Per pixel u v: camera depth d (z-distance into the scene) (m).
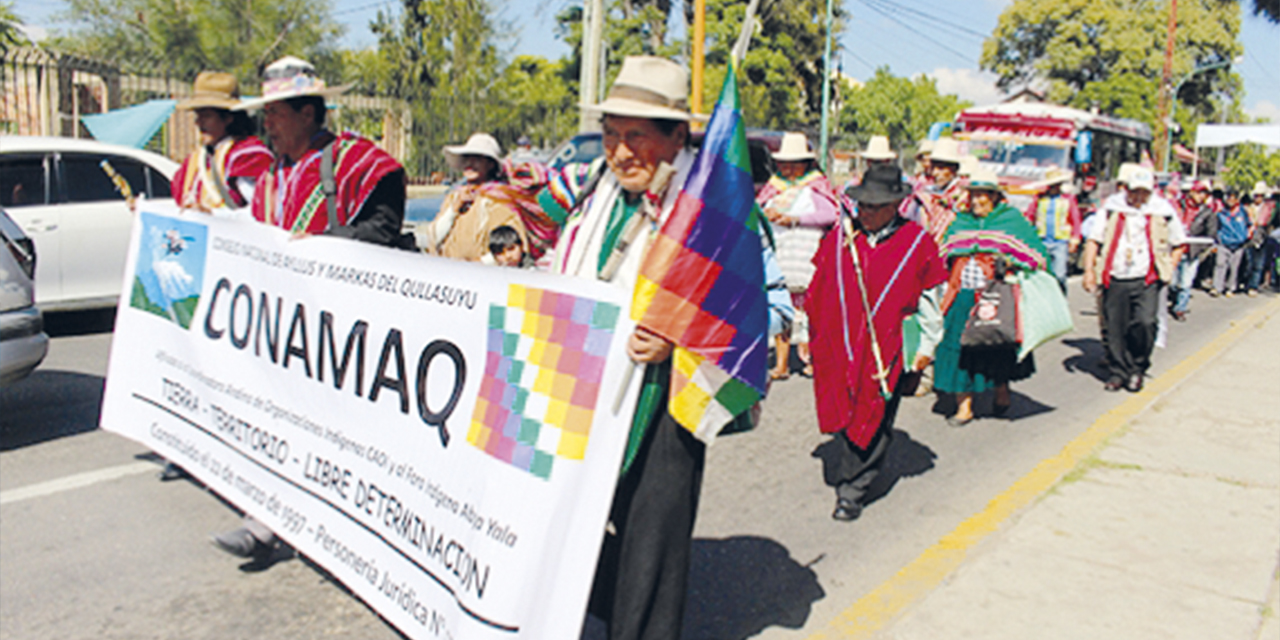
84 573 4.17
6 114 17.62
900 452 6.44
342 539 3.62
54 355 8.17
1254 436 6.52
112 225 8.91
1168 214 8.18
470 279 3.21
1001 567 4.32
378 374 3.51
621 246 3.07
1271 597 4.06
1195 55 59.09
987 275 6.80
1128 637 3.71
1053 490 5.36
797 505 5.35
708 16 37.09
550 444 2.91
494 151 6.35
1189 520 4.91
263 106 4.20
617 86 3.00
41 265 8.51
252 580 4.15
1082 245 17.78
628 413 2.84
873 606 4.06
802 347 8.44
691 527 3.11
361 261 3.62
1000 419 7.34
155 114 12.85
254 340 4.13
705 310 2.83
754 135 13.12
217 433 4.35
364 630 3.76
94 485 5.19
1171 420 6.95
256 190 4.41
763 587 4.26
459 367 3.22
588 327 2.90
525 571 2.88
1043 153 17.95
